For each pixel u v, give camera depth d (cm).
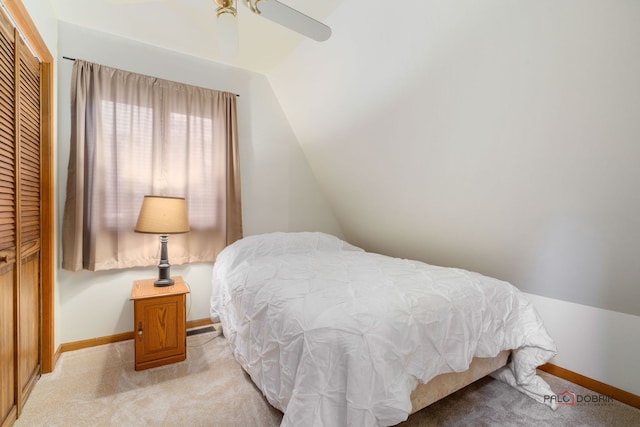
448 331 150
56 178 214
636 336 187
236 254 245
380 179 283
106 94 229
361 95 237
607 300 196
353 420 112
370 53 206
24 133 168
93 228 224
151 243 249
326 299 148
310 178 352
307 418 113
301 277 188
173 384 189
